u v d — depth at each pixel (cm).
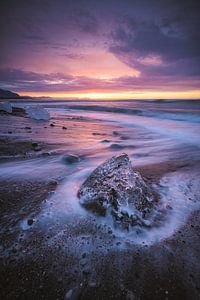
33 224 304
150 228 303
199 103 4125
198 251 260
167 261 243
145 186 388
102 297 199
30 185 445
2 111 1789
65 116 2248
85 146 826
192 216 341
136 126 1555
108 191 337
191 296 203
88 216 323
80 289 205
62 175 505
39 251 254
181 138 1052
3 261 237
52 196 391
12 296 198
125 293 204
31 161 609
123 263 239
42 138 926
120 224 301
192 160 662
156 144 912
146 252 257
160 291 207
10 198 385
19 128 1138
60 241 271
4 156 636
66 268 230
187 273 228
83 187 392
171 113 2214
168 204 376
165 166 602
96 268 231
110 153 736
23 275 220
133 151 780
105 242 272
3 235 281
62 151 735
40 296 198
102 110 3262
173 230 302
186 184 471
